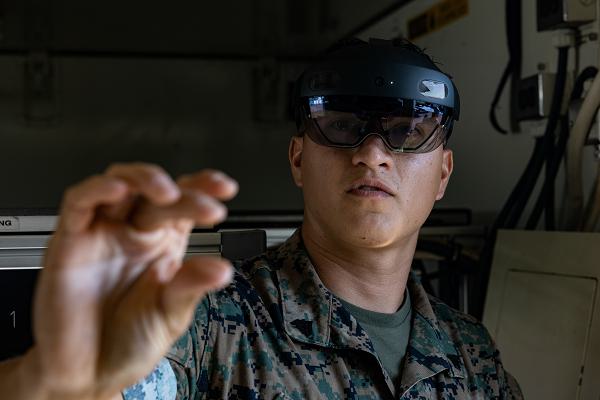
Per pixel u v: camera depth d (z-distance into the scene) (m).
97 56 2.94
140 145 2.99
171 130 3.01
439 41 2.34
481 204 2.09
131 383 0.75
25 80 2.88
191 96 3.02
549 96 1.78
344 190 1.27
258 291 1.33
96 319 0.71
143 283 0.73
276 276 1.35
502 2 2.00
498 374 1.49
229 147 3.06
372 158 1.24
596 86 1.58
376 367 1.30
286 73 3.09
